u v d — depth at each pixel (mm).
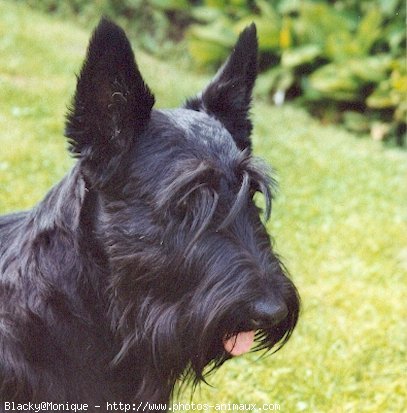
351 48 3131
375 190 2277
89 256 1044
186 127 1050
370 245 1868
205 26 3781
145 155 1033
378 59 3082
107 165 1029
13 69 2631
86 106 1015
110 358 1060
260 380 1333
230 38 3408
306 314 1499
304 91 3270
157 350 1038
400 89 2949
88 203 1044
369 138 3031
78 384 1050
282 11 3367
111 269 1036
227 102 1116
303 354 1387
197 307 1019
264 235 1052
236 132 1123
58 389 1043
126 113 1029
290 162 2381
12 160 1936
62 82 2613
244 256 1019
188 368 1069
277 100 3256
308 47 3225
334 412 1287
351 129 3113
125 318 1042
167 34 3838
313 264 1719
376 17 3088
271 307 1012
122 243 1027
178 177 1016
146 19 3854
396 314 1537
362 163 2516
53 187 1076
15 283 1052
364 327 1475
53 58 2842
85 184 1042
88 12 3865
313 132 2814
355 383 1354
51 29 3299
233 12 3561
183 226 1016
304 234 1875
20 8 3623
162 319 1028
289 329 1074
